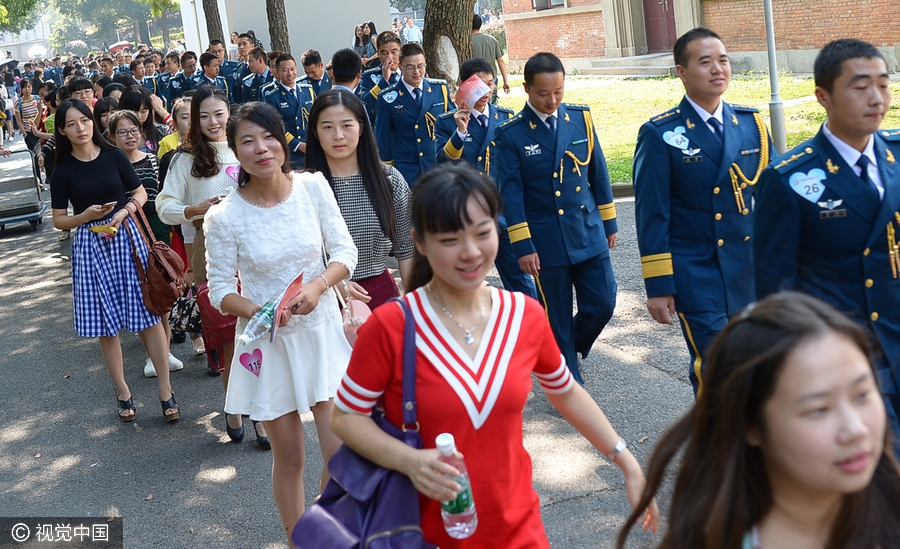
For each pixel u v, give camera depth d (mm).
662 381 5445
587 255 5242
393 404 2406
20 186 13430
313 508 2408
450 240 2305
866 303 3326
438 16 10625
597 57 22672
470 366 2367
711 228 4203
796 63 17500
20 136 25234
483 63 7254
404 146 8766
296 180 3887
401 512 2289
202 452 5250
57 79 36375
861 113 3213
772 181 3387
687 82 4191
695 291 4172
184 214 5352
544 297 5344
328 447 3844
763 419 1586
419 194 2324
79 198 5672
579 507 4156
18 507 4758
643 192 4215
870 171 3309
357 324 3842
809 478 1561
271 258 3736
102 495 4820
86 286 5609
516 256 5230
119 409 5828
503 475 2408
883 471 1742
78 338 7820
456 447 2363
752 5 18047
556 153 5168
